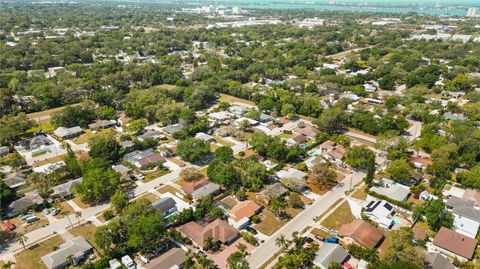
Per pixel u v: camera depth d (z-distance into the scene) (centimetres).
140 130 15750
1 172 12100
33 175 11244
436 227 9388
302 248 8544
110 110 17425
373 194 10975
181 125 16088
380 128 15588
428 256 7931
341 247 8444
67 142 14950
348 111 18038
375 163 13138
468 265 7981
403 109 18250
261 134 14050
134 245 8269
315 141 14962
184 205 10500
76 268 8169
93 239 9075
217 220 9431
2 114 17688
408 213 10144
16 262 8294
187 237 9006
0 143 14100
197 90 19450
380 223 9556
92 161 12069
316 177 11844
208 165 12888
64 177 12125
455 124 14912
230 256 8212
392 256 7588
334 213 10181
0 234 9262
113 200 10094
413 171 12150
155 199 10819
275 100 18962
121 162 12975
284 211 10294
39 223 9706
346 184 11750
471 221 9512
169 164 13100
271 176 12069
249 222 9775
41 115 18175
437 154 12381
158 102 18150
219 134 15662
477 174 11388
